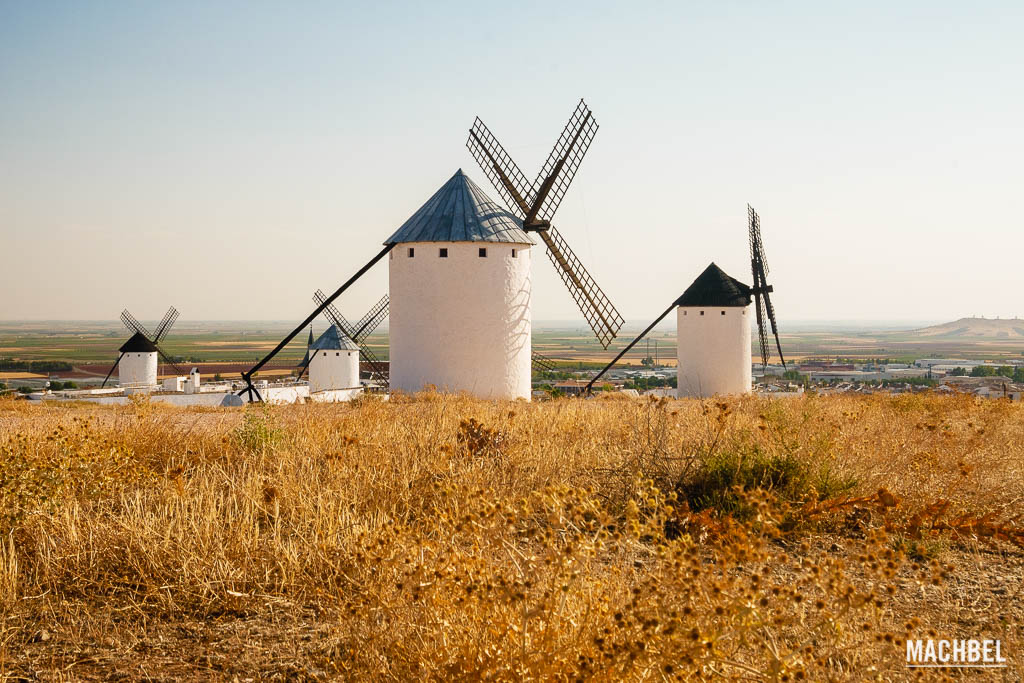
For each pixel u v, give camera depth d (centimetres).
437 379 3177
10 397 3139
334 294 3353
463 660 414
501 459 957
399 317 3259
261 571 651
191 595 614
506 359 3253
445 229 3192
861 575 638
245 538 689
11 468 830
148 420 1276
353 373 6419
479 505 571
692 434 1017
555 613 421
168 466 1023
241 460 1060
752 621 380
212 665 513
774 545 721
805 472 843
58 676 497
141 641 548
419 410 1702
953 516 801
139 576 652
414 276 3212
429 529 661
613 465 901
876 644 423
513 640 413
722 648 405
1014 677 477
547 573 454
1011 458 1021
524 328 3319
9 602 593
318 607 589
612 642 390
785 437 950
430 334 3188
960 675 481
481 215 3269
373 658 445
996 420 1434
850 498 826
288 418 1533
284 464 962
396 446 1038
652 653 379
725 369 4488
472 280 3188
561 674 398
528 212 3606
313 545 671
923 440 1116
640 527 479
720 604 382
